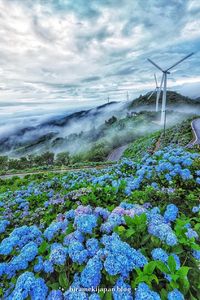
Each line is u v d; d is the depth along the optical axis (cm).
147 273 172
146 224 232
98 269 180
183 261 202
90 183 592
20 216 457
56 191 667
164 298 165
